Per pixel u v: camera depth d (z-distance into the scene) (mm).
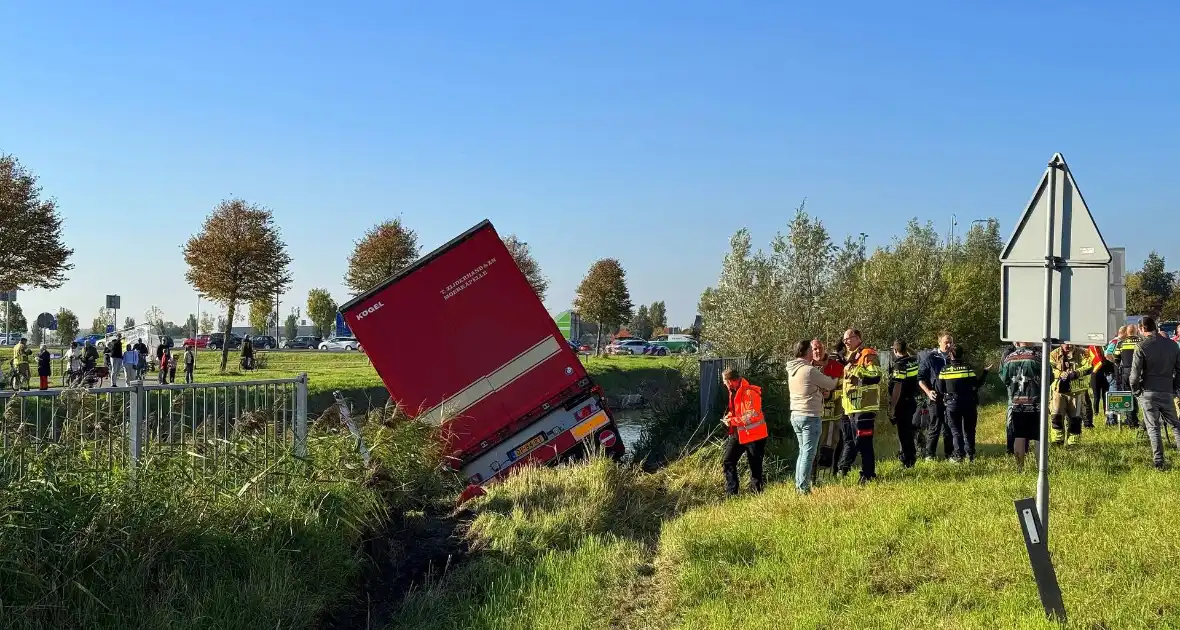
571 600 6898
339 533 7828
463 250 11586
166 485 6836
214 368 41438
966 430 11672
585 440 11602
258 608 6285
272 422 8648
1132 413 13516
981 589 6129
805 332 25922
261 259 40688
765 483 11289
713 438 13352
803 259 26750
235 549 6766
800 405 9945
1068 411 12352
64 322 68438
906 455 11414
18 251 32812
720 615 6199
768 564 7090
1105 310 5793
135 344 30453
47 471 6070
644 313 138000
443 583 7680
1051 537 6988
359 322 11414
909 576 6547
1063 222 5953
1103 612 5438
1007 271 6137
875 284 29625
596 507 9500
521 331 11586
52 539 5773
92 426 6762
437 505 10445
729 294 26828
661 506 10516
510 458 11492
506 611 6719
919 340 31453
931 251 34938
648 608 6730
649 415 15938
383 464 10148
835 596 6312
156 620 5789
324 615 6984
